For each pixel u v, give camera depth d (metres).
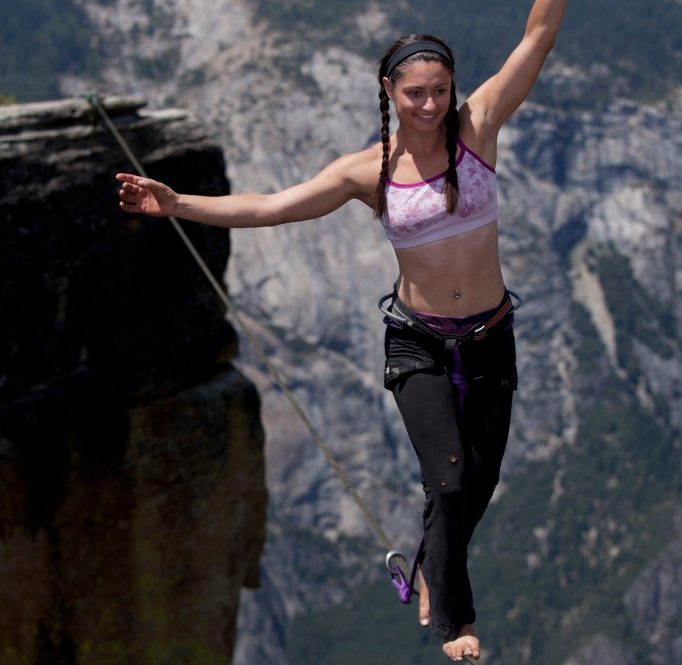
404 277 10.86
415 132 10.30
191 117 24.97
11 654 24.03
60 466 23.64
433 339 10.84
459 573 10.79
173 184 24.34
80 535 24.27
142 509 24.86
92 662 24.89
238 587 26.95
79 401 23.61
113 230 23.59
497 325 10.85
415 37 10.20
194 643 26.14
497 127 10.56
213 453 25.50
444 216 10.41
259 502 27.06
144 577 25.22
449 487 10.68
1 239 22.28
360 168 10.66
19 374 22.94
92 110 23.47
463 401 10.93
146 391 24.47
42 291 22.88
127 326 24.05
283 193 10.80
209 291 25.17
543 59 10.60
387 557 11.67
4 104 25.86
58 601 24.34
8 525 23.42
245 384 26.03
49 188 22.78
